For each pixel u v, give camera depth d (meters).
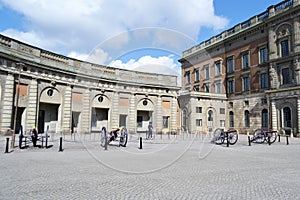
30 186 4.46
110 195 3.98
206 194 4.09
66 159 7.72
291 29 27.62
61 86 22.08
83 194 4.02
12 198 3.76
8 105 18.41
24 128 19.53
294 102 26.78
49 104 22.16
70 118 21.52
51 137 17.88
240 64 34.47
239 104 34.06
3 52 17.69
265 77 30.98
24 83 19.75
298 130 25.97
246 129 32.75
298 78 26.47
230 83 35.88
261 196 4.00
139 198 3.84
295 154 10.04
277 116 28.61
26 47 19.70
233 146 13.91
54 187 4.41
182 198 3.86
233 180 5.15
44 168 6.20
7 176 5.24
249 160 8.16
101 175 5.43
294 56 26.92
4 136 17.78
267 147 13.41
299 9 26.58
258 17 32.56
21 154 8.91
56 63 21.67
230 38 35.47
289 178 5.40
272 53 29.59
